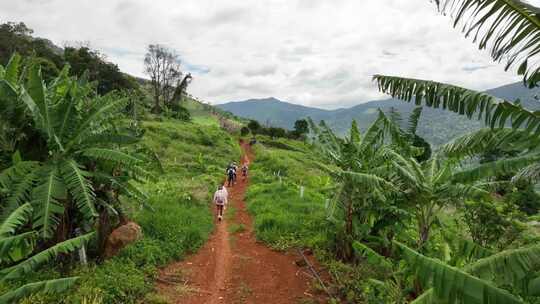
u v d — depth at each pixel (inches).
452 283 109.8
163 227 401.4
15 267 163.9
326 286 294.7
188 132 1476.4
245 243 418.9
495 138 146.1
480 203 241.9
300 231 427.8
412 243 303.3
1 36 1660.9
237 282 311.7
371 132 333.7
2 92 250.4
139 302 252.7
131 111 434.0
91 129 297.4
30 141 282.0
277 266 348.2
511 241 236.2
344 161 326.3
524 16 103.7
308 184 844.0
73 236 301.6
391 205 297.9
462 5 104.1
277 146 1867.6
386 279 252.7
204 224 463.2
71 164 267.1
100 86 2054.6
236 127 2674.7
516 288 116.8
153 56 2485.2
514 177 145.1
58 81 320.8
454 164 218.1
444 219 354.3
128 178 327.6
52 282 163.5
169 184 660.7
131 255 320.8
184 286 294.4
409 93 142.8
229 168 853.2
